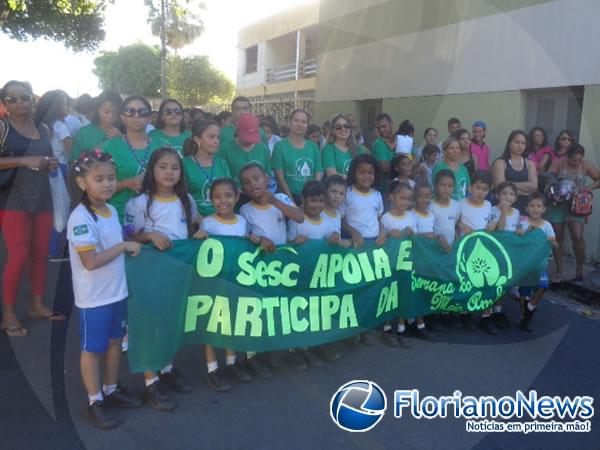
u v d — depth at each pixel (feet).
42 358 13.82
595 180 21.54
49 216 15.96
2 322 15.75
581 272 21.58
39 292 16.19
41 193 15.39
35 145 15.26
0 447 10.23
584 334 17.10
